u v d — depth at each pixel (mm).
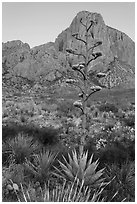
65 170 5941
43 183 5938
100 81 72500
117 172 6293
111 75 75375
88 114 14719
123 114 14977
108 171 6562
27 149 6965
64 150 7457
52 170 6473
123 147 8281
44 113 15516
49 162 6305
